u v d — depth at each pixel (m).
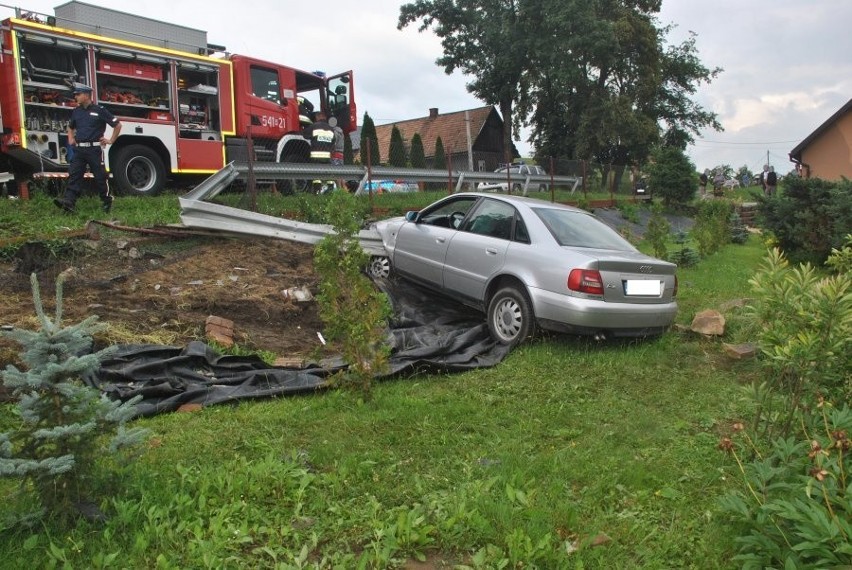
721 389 5.56
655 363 6.29
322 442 4.16
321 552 2.98
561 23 31.73
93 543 2.87
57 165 10.79
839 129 25.92
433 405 4.98
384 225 8.98
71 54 10.97
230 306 6.85
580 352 6.50
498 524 3.18
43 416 2.83
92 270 7.30
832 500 2.85
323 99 15.84
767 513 2.91
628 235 16.17
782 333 3.78
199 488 3.41
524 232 7.03
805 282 3.84
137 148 11.64
